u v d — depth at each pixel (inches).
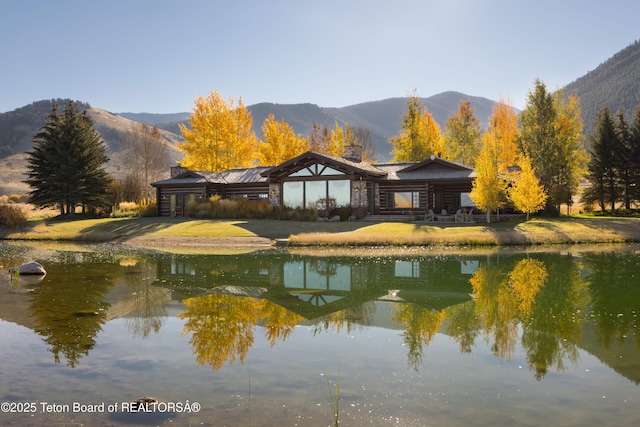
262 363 272.8
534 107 1715.1
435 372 259.0
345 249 922.7
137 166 2258.9
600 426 195.6
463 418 202.1
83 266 709.3
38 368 263.6
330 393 227.5
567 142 1699.1
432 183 1446.9
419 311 416.5
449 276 611.8
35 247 1031.6
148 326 358.6
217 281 576.7
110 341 317.1
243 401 217.9
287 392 228.8
